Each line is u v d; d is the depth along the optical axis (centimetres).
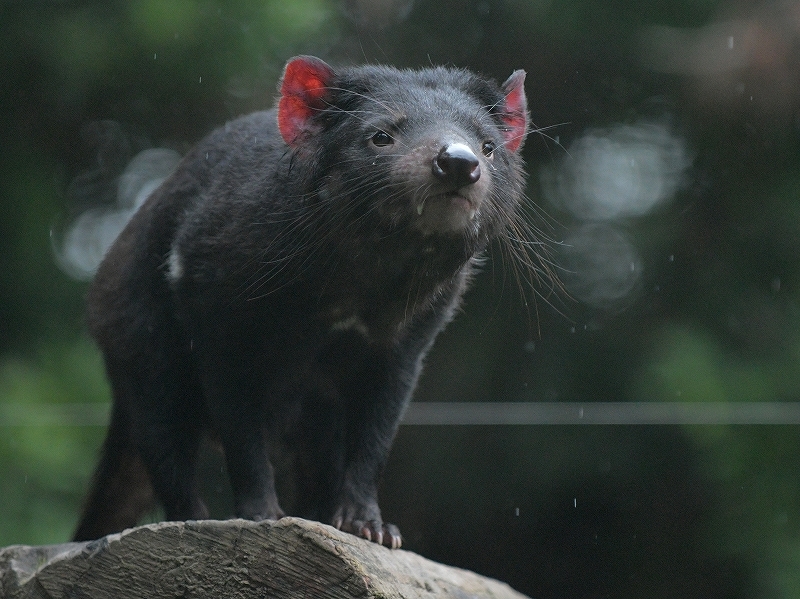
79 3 1283
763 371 1387
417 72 656
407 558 598
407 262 610
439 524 1608
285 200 618
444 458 1547
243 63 1293
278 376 651
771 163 1504
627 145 1546
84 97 1376
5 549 555
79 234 1474
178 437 696
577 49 1477
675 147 1552
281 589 489
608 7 1437
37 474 1203
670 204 1533
